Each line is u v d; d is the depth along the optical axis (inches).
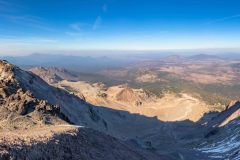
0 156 1294.3
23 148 1477.6
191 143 7839.6
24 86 4279.0
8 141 1515.7
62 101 5649.6
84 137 2284.7
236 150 5452.8
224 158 5339.6
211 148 6363.2
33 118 2888.8
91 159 1919.3
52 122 2928.2
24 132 2282.2
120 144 2938.0
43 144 1659.7
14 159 1337.4
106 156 2185.0
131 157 2679.6
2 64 4517.7
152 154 4185.5
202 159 5629.9
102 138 2637.8
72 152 1817.2
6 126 2593.5
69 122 3329.2
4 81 3831.2
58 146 1753.2
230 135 6663.4
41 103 3230.8
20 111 2955.2
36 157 1475.1
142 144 5949.8
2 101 3181.6
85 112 6382.9
